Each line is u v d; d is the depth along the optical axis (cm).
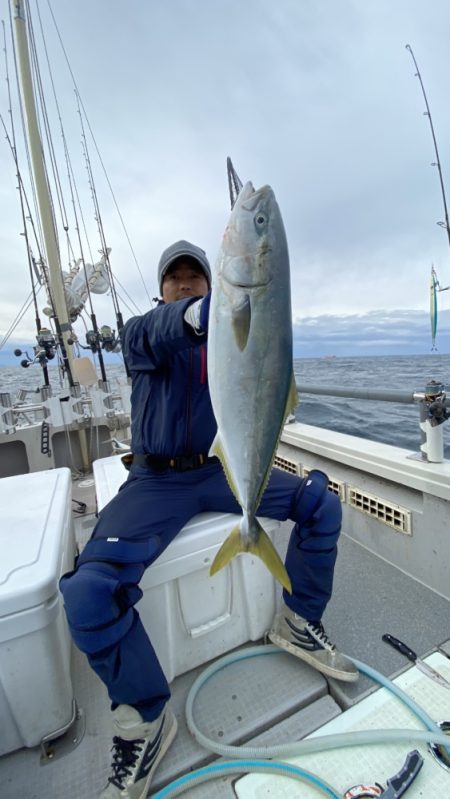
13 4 316
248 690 129
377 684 127
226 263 103
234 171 112
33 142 333
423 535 178
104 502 159
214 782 102
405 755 105
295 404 112
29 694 105
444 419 173
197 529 129
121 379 389
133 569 106
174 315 113
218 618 138
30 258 355
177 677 137
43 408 347
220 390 107
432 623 155
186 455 134
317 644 132
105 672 98
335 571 193
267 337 105
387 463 188
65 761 111
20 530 130
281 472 149
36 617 102
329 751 107
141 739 104
